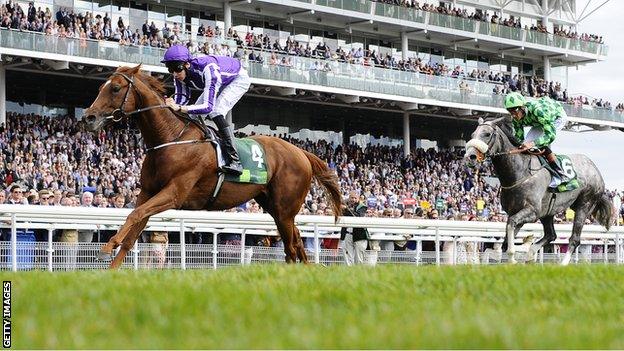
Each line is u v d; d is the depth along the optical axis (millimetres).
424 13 37688
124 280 6605
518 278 7145
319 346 4215
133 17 32469
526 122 12344
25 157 23234
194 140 9742
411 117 39812
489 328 4578
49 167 22875
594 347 4367
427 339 4355
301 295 5906
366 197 28125
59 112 31844
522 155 12164
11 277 6828
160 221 13055
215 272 7582
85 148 24578
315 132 37812
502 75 39969
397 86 34062
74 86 31828
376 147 35625
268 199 10625
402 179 33438
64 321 4832
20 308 5250
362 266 8547
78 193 22141
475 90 36344
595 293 6539
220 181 9953
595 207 13297
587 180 12914
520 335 4508
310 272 7398
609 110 40312
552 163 12336
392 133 39969
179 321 4891
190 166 9656
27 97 31078
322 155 32531
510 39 40375
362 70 33188
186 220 13125
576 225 13023
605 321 5504
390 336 4430
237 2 33688
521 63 43500
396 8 36875
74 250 12273
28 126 25547
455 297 6211
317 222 14133
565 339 4465
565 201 12641
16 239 12062
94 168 23844
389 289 6375
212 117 10039
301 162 10758
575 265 8562
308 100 34375
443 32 38281
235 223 13570
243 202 10305
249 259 13953
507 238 12125
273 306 5371
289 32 36656
